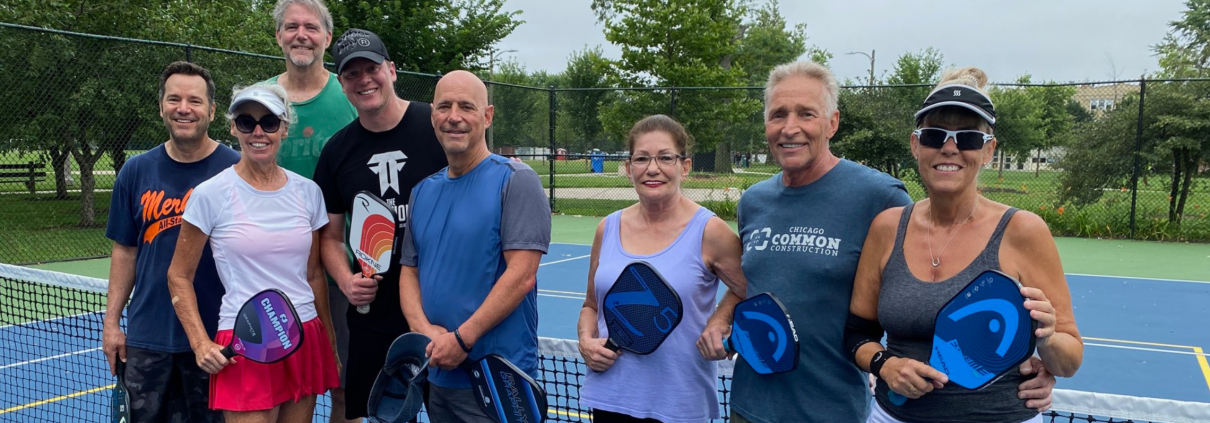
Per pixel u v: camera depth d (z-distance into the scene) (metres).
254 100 2.73
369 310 3.06
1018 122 16.70
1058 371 1.92
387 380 2.72
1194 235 12.45
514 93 15.90
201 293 3.00
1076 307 7.82
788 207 2.39
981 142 1.99
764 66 38.81
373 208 2.87
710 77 21.53
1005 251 1.98
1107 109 12.98
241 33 16.16
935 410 2.02
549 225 2.74
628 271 2.48
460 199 2.71
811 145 2.30
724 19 22.73
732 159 17.47
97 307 6.54
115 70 11.48
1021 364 1.95
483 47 21.02
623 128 15.90
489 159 2.77
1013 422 1.97
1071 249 11.66
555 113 16.16
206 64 10.84
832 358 2.29
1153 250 11.55
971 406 1.98
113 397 3.22
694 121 15.42
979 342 1.86
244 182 2.83
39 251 10.63
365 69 2.99
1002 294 1.83
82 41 11.27
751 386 2.39
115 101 11.44
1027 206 13.91
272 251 2.82
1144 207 12.84
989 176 16.73
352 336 3.15
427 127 3.16
